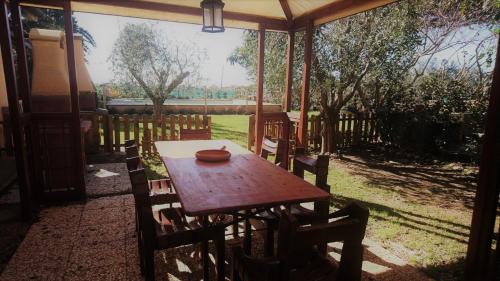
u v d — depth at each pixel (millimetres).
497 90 2115
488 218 2229
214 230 2021
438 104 6488
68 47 3596
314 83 6652
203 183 2086
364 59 6230
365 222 1384
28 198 3299
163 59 10141
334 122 6879
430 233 3229
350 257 1416
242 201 1771
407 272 2514
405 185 4863
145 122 6543
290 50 4824
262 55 4715
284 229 1260
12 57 3125
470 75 6301
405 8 5727
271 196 1867
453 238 3127
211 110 14883
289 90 4996
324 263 1631
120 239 2922
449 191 4598
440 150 6480
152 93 10258
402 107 7148
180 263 2586
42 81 4312
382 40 5832
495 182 2184
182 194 1866
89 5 3693
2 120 5738
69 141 3879
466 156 6223
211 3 2959
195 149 3217
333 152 7039
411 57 6559
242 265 1438
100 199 3965
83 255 2635
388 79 6836
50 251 2686
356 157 6723
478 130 5742
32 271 2391
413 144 6828
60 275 2350
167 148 3250
